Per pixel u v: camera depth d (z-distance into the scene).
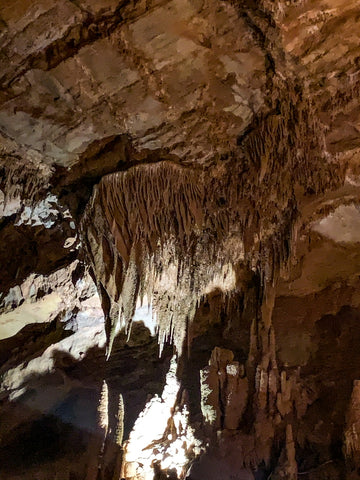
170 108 3.76
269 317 5.85
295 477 4.85
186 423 5.70
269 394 5.53
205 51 3.26
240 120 3.96
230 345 6.71
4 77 3.36
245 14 2.96
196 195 4.62
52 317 5.48
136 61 3.29
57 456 5.65
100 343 5.98
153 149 4.20
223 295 6.55
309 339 6.59
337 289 6.75
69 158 4.22
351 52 3.25
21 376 5.54
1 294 5.03
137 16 2.94
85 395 6.21
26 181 4.36
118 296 4.78
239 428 5.39
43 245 4.93
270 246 5.36
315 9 2.89
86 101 3.62
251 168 4.34
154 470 5.32
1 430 5.63
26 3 2.78
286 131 3.99
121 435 5.52
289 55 3.28
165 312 5.88
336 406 5.73
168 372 6.10
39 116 3.74
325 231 5.95
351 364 6.23
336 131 4.05
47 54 3.19
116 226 4.50
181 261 5.23
